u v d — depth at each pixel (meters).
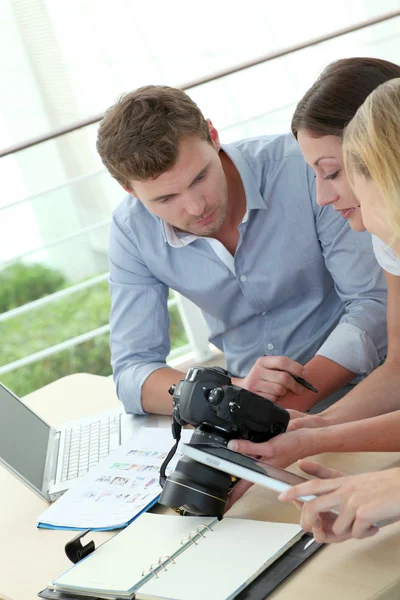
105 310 10.26
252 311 1.86
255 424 1.19
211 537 1.12
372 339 1.66
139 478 1.38
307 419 1.36
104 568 1.11
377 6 5.69
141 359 1.82
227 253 1.79
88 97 7.98
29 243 7.90
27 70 7.83
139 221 1.83
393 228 0.98
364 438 1.26
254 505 1.21
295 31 6.34
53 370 10.26
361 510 0.97
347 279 1.73
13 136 7.91
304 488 1.02
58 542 1.28
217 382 1.18
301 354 1.86
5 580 1.21
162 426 1.64
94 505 1.34
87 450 1.62
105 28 7.84
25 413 1.69
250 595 0.98
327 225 1.75
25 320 10.17
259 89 5.02
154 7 7.68
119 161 1.53
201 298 1.87
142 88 1.58
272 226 1.77
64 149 7.88
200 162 1.54
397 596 0.94
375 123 0.96
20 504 1.48
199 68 7.55
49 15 7.83
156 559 1.10
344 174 1.38
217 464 1.12
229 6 7.01
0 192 7.82
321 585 0.97
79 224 8.05
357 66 1.37
